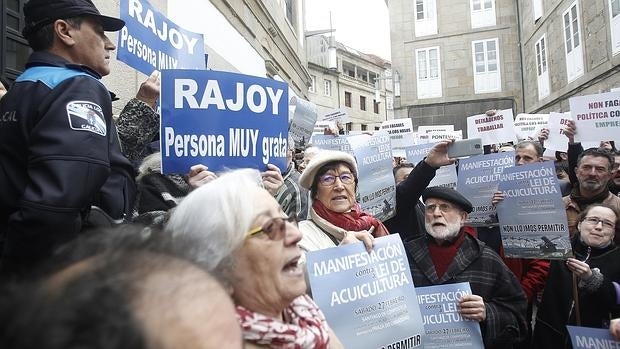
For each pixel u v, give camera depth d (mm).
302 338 1441
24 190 1809
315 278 2150
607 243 3158
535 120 7250
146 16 3053
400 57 25234
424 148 5555
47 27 2086
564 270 3258
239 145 2391
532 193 3420
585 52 15383
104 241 711
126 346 503
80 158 1728
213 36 7258
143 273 624
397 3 25359
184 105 2303
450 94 24469
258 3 10141
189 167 2301
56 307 516
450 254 3010
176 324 586
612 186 4953
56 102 1786
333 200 2695
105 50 2258
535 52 20812
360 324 2182
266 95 2465
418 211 4148
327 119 8062
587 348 2555
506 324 2729
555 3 17938
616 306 2936
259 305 1471
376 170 3832
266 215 1491
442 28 24609
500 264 2967
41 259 704
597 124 4938
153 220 2064
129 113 2547
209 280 693
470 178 4086
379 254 2334
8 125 1867
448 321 2646
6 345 500
